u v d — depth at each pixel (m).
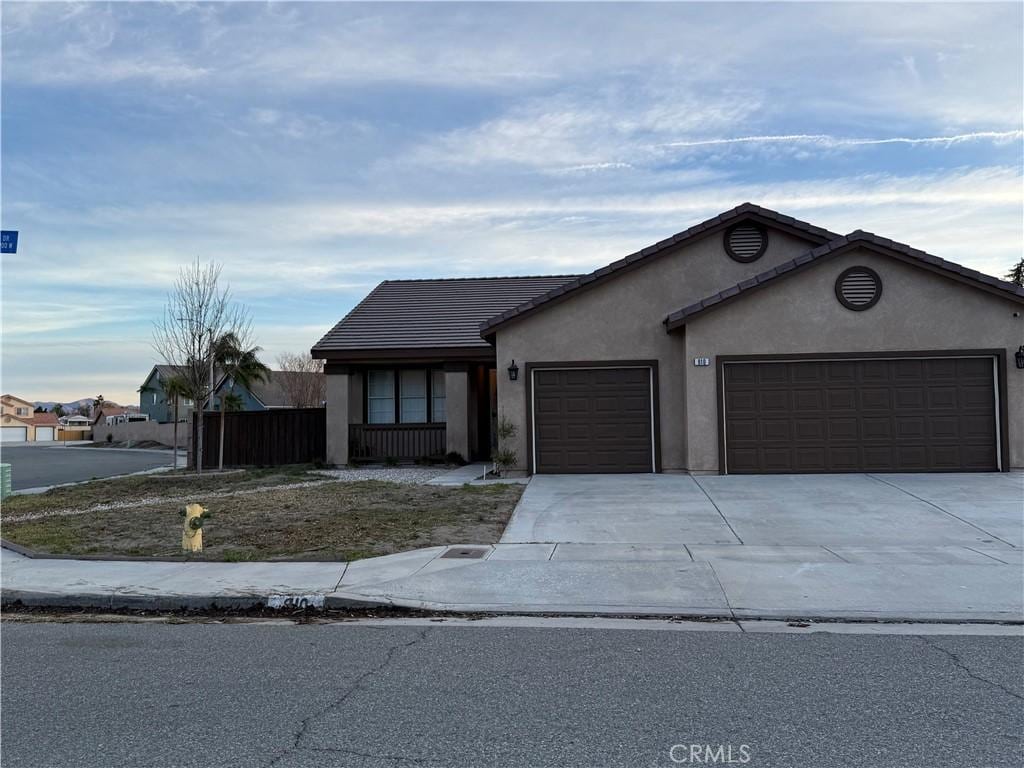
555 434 16.25
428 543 9.86
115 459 35.12
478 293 23.02
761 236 16.30
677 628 6.68
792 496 12.67
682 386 16.05
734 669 5.55
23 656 6.06
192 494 15.89
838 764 4.02
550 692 5.11
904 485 13.44
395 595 7.61
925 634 6.43
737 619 6.94
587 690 5.14
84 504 15.34
